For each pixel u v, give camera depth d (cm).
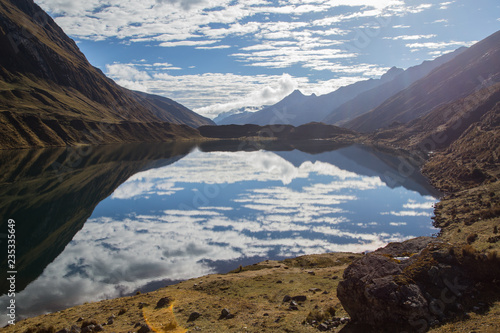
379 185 10569
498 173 7738
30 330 2209
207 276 3738
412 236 5616
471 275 1689
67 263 4638
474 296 1596
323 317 1905
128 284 3934
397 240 5469
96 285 3906
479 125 11856
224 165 15725
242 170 14250
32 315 3194
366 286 1648
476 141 10762
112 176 12269
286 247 5291
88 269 4409
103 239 5784
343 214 7312
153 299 2770
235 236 5912
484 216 4684
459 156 10838
